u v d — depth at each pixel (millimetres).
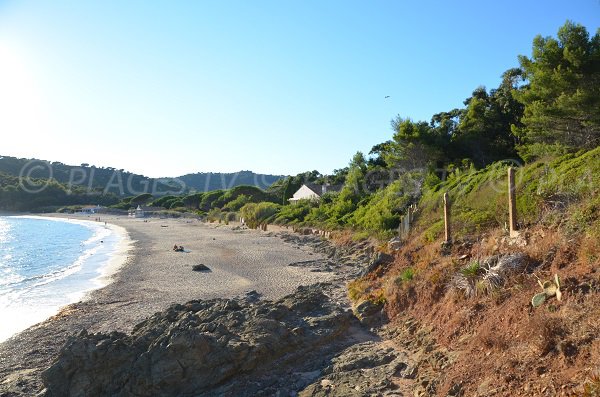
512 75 42438
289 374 10672
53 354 14070
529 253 11141
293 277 24812
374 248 28734
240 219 69938
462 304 10953
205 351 10266
